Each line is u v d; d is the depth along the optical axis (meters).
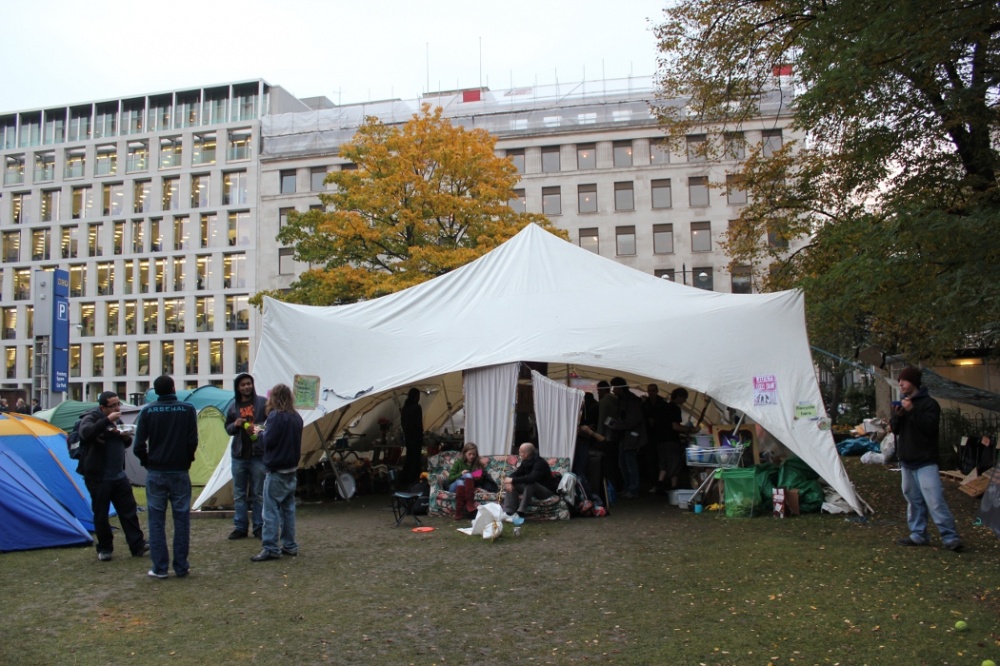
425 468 14.40
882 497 11.32
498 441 10.87
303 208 51.03
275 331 11.65
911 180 12.09
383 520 10.02
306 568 7.15
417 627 5.34
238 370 52.28
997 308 9.13
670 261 46.06
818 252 15.68
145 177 54.69
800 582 6.37
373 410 15.18
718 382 10.56
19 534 7.98
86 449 7.52
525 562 7.34
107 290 55.34
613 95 49.06
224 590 6.35
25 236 56.81
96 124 56.78
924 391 7.63
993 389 19.30
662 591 6.19
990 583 6.19
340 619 5.53
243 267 52.72
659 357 10.75
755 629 5.16
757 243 18.00
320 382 11.37
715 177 45.59
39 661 4.71
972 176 11.52
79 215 56.44
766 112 39.62
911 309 10.57
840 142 13.30
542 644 4.95
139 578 6.78
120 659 4.75
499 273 13.03
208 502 10.70
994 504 7.05
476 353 11.34
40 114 58.03
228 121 54.34
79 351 55.47
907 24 9.48
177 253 53.66
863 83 10.40
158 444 6.72
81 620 5.54
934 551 7.44
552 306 12.03
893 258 10.45
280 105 55.56
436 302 12.91
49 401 21.98
